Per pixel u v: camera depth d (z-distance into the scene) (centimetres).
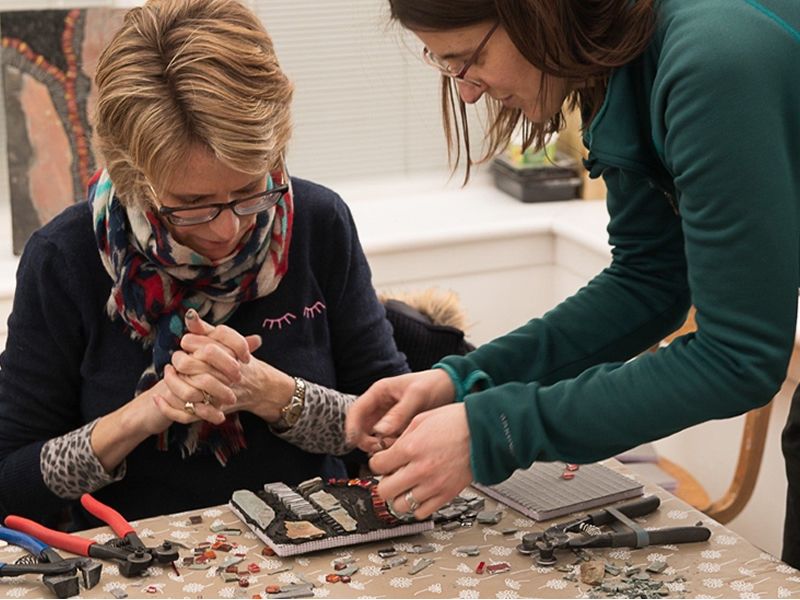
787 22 111
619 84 120
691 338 117
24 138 261
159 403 150
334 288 173
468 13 115
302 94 301
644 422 116
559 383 121
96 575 122
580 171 309
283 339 169
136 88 134
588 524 133
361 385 177
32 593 121
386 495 123
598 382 118
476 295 298
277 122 139
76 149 263
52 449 159
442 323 201
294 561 127
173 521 138
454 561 127
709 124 107
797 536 156
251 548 131
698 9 112
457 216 299
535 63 116
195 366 149
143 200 148
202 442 165
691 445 287
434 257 291
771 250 109
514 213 300
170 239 153
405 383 137
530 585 122
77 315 162
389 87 307
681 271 142
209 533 135
